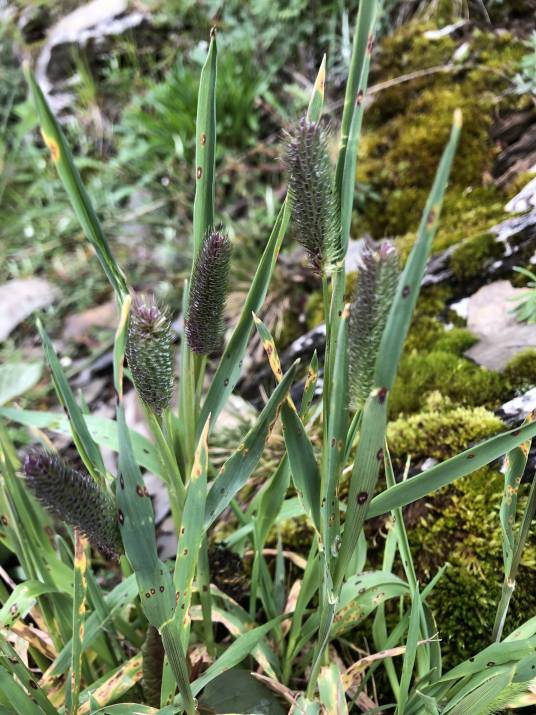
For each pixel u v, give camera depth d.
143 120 0.58
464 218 0.38
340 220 0.14
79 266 0.57
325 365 0.15
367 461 0.13
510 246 0.33
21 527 0.20
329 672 0.19
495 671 0.16
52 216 0.61
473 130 0.41
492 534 0.24
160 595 0.15
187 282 0.19
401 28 0.48
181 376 0.19
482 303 0.33
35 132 0.70
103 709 0.17
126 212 0.59
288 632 0.24
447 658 0.23
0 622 0.18
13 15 0.78
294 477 0.16
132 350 0.14
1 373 0.37
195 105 0.56
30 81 0.14
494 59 0.43
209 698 0.21
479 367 0.30
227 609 0.23
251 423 0.36
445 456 0.27
